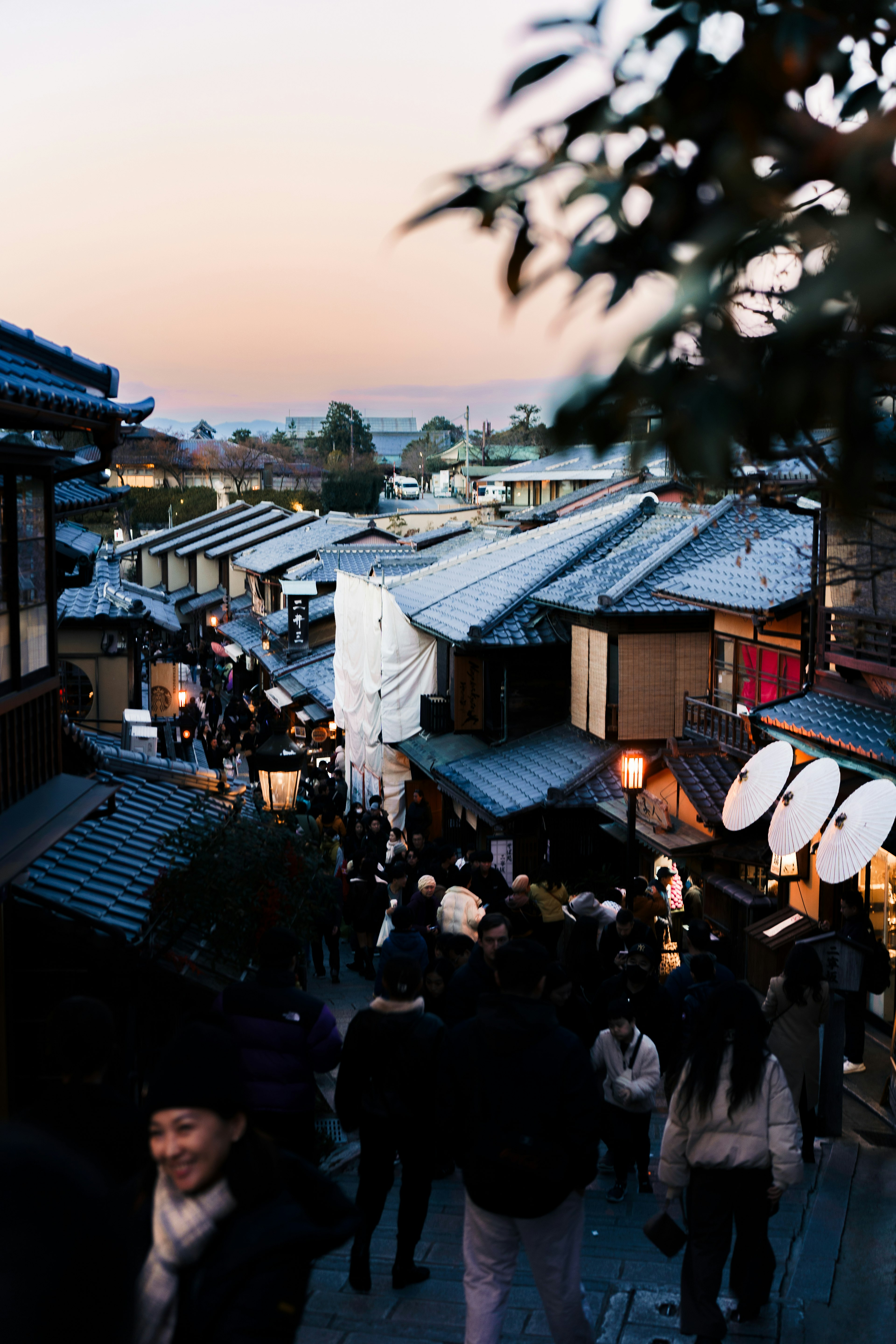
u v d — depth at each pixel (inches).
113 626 1031.6
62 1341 70.9
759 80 48.4
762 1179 221.0
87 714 1037.2
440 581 1127.6
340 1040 261.7
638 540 1009.5
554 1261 204.5
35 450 367.6
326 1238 114.0
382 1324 248.2
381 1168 264.1
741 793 574.2
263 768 587.5
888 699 548.4
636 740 818.2
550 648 927.7
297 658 1664.6
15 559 364.8
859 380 45.4
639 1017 342.3
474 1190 204.4
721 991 224.8
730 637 776.9
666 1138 224.2
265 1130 250.1
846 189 45.4
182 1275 110.0
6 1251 71.6
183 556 2706.7
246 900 410.3
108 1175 144.9
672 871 649.6
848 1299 257.6
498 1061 202.2
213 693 1756.9
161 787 582.6
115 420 356.8
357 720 1257.4
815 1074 345.7
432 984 344.2
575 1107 200.5
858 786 554.3
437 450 5590.6
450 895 441.7
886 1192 325.1
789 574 716.0
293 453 4685.0
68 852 457.1
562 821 803.4
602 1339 241.4
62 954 383.6
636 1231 305.6
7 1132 78.6
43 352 336.8
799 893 623.2
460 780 873.5
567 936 451.2
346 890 677.9
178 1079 113.3
